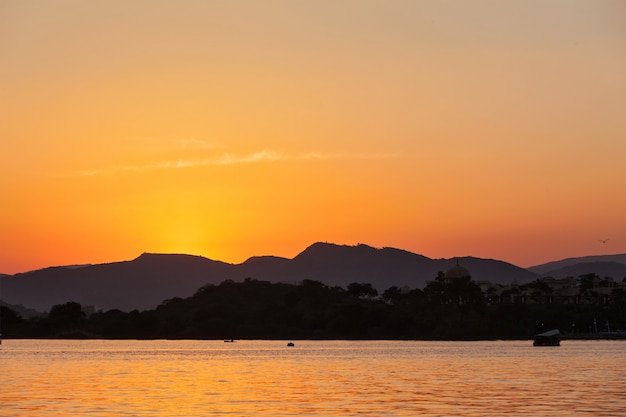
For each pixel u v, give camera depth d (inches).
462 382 5851.4
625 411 4104.3
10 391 5167.3
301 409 4227.4
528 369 7313.0
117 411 4133.9
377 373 6929.1
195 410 4183.1
